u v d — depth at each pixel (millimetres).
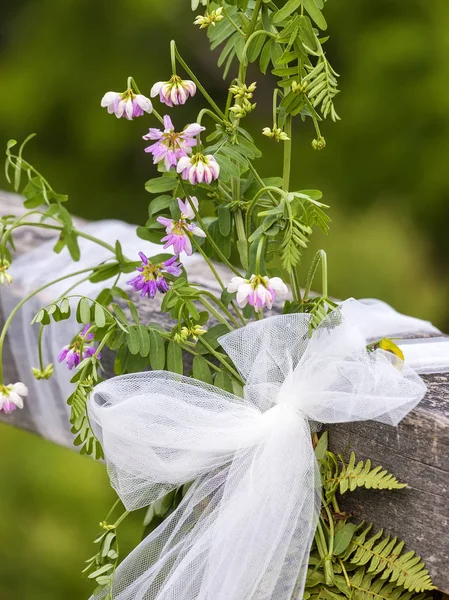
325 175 5504
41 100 5887
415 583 1793
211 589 1797
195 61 5766
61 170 5859
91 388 1828
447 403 1806
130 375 1829
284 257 1814
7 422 2088
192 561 1812
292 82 1841
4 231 1954
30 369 2047
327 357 1810
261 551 1796
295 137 5566
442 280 5414
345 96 5469
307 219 1833
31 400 2057
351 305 1854
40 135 5922
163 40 5805
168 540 1824
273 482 1802
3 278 1936
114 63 5852
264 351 1822
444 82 5305
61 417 2035
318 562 1819
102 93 5820
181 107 5770
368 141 5461
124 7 5816
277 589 1800
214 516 1816
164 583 1819
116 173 5875
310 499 1804
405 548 1807
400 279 5293
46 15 5977
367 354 1811
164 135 1829
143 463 1813
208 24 1866
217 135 1868
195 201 1882
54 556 3602
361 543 1812
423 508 1797
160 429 1811
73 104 5867
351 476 1809
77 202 5832
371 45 5398
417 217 5438
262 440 1811
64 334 2006
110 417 1806
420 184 5398
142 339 1858
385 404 1793
